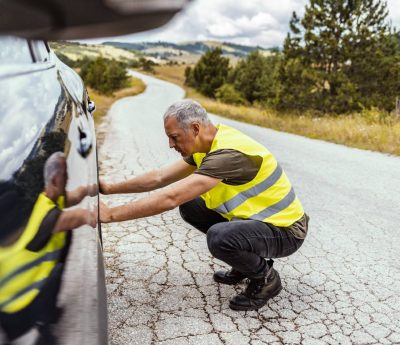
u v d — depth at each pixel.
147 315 2.50
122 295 2.69
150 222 3.96
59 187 1.01
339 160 8.00
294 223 2.61
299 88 18.78
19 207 0.83
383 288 3.01
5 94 1.00
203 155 2.66
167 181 2.84
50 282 0.85
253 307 2.61
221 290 2.84
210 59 41.44
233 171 2.37
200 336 2.34
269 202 2.53
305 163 7.52
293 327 2.48
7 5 0.57
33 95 1.17
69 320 0.87
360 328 2.51
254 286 2.62
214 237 2.49
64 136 1.21
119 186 2.81
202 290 2.82
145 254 3.30
